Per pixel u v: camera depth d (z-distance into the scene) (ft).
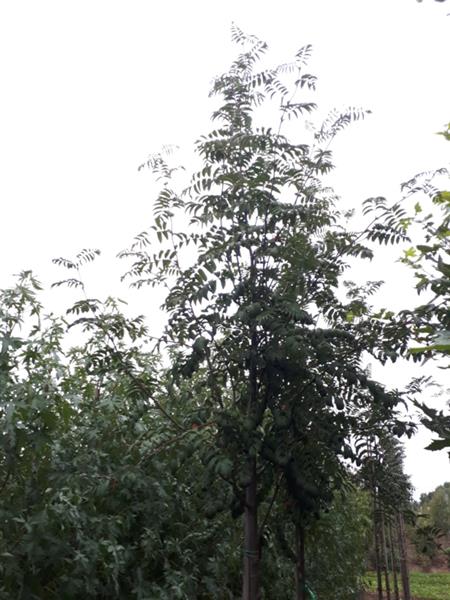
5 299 13.10
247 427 12.35
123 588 14.28
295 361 13.29
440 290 8.07
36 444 11.89
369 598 37.78
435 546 13.56
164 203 14.66
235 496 13.33
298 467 13.24
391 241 13.34
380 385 14.07
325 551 22.03
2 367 12.25
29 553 11.35
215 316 13.56
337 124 15.58
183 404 15.46
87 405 15.10
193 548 16.26
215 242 13.70
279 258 13.48
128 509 14.32
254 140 14.06
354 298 16.31
